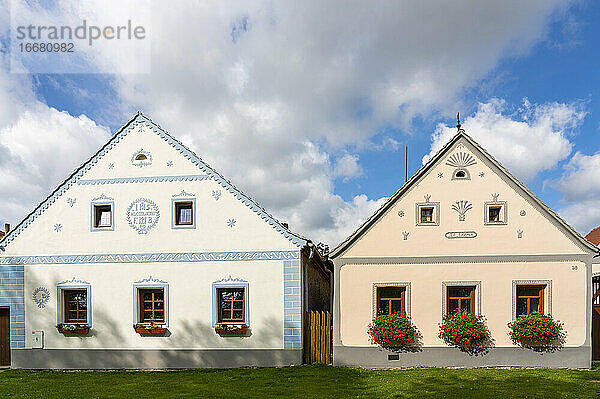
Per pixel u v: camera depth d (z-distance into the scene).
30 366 15.07
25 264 15.47
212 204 15.12
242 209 14.99
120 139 15.70
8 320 15.64
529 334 13.41
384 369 13.77
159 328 14.61
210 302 14.77
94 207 15.55
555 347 13.68
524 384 11.55
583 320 13.73
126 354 14.80
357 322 14.29
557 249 14.02
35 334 15.14
